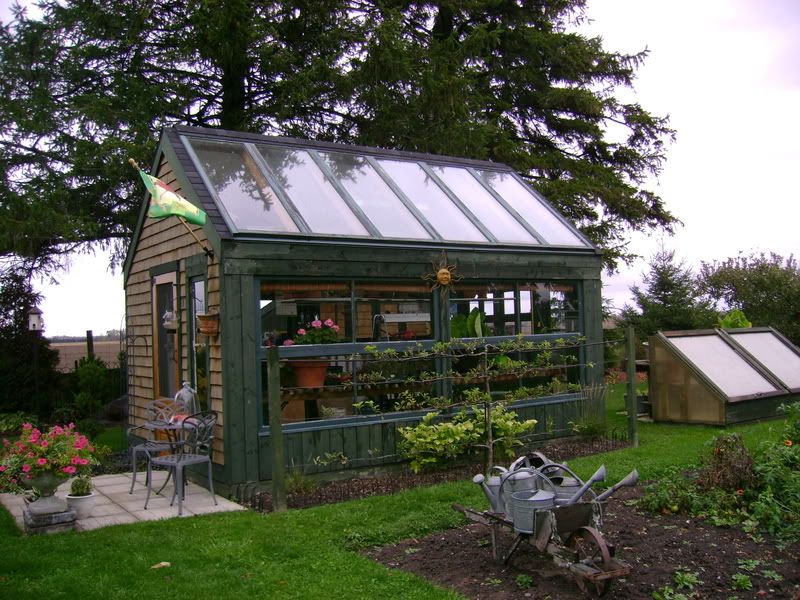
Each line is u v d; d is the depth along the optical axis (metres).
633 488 6.86
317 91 16.95
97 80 16.25
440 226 8.97
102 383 15.33
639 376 17.89
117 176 14.48
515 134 22.38
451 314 8.70
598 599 4.11
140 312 10.20
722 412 10.27
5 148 14.64
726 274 19.78
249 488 6.99
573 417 9.79
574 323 10.06
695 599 4.16
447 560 4.99
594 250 10.15
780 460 6.23
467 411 8.66
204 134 8.89
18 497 7.51
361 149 10.21
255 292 7.24
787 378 11.40
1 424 13.05
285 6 16.77
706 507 5.89
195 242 7.96
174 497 7.07
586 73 21.98
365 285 8.04
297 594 4.35
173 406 7.92
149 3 15.46
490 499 5.09
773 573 4.50
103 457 9.86
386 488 7.22
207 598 4.31
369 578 4.61
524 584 4.43
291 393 7.56
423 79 16.88
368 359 7.71
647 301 18.69
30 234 13.31
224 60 16.09
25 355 15.52
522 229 9.88
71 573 4.79
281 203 7.96
